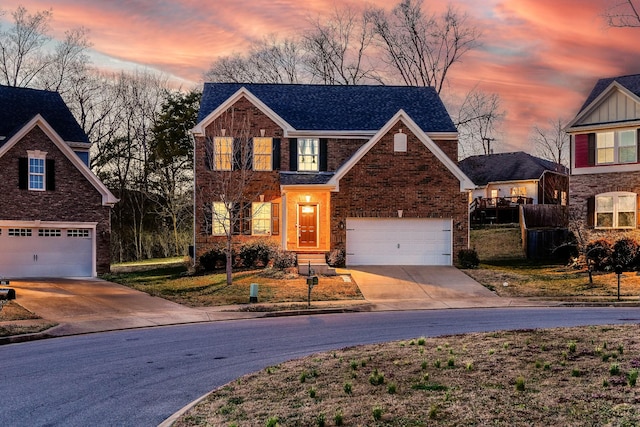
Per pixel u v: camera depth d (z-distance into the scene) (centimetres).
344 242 3022
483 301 2319
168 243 4869
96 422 852
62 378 1127
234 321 1933
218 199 3148
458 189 3067
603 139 3269
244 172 2892
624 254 2900
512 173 5366
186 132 4853
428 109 3528
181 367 1212
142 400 966
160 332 1706
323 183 3050
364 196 3034
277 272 2809
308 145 3278
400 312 2089
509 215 4700
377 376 937
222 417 802
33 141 2964
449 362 1006
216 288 2548
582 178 3328
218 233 3175
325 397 866
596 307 2167
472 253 3022
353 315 2020
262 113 3216
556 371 930
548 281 2716
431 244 3073
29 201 2950
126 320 1912
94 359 1309
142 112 5222
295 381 979
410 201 3050
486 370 961
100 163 5116
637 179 3142
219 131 3172
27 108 3325
